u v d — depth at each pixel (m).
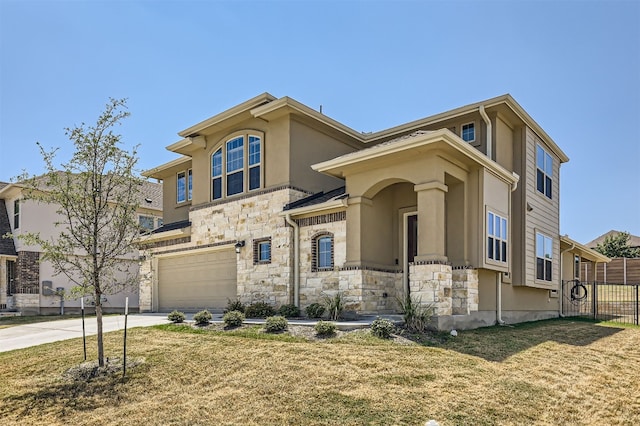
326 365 8.01
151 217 26.53
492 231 13.09
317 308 13.40
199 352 9.12
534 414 6.46
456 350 9.31
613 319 18.11
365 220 13.26
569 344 11.04
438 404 6.52
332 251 14.07
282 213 14.98
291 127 15.58
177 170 22.03
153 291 20.27
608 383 7.96
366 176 13.10
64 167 8.59
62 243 8.62
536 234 16.67
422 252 11.57
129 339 10.65
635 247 43.97
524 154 15.91
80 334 11.84
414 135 12.45
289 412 6.31
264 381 7.41
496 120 14.84
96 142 8.62
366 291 12.95
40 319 17.34
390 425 5.89
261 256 15.97
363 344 9.33
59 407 6.86
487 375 7.82
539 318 17.36
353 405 6.45
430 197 11.59
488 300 13.45
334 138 17.33
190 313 17.64
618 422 6.39
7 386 7.68
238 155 17.22
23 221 21.92
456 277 12.43
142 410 6.64
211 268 17.98
